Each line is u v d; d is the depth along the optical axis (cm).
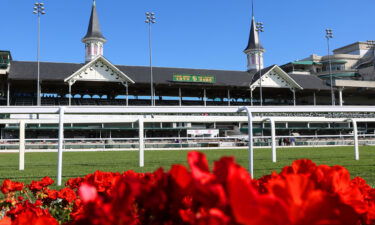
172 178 102
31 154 2484
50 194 293
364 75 7869
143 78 5484
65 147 3328
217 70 6228
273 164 1173
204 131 4881
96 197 99
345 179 124
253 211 70
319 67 8181
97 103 5762
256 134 5175
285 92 6450
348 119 1395
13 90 5516
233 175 76
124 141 4041
